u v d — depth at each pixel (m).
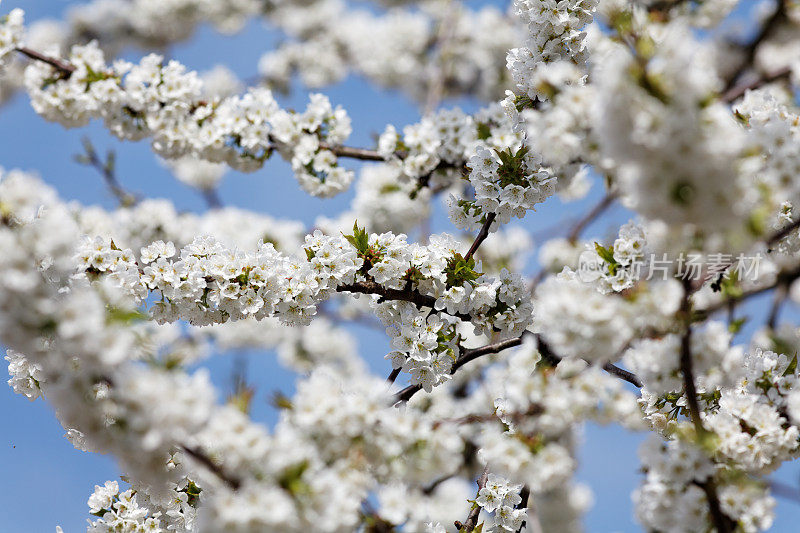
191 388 2.98
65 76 5.89
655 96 2.44
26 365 4.16
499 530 4.84
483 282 4.66
